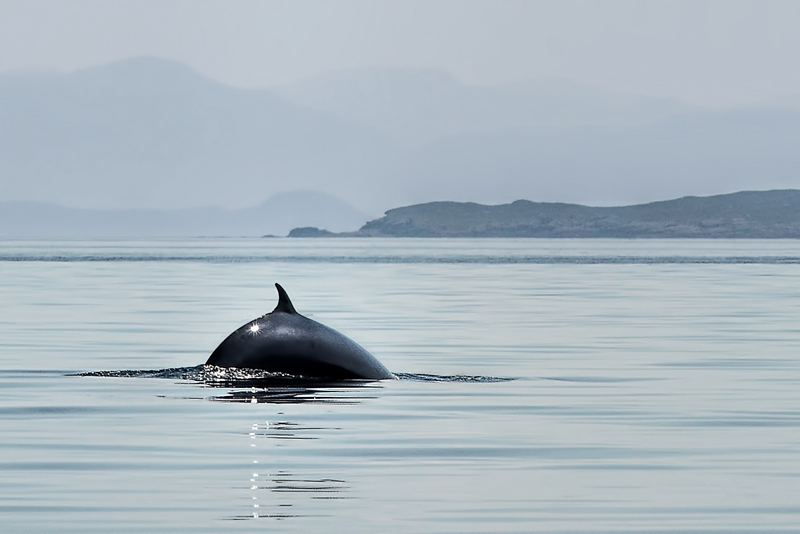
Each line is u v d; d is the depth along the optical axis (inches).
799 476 2193.7
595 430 2711.6
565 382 3661.4
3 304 7608.3
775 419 2903.5
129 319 6328.7
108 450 2400.3
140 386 3356.3
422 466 2262.6
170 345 4840.1
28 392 3260.3
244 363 3442.4
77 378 3585.1
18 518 1841.8
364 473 2190.0
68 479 2124.8
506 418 2874.0
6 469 2210.9
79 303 7770.7
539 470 2237.9
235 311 7017.7
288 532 1765.5
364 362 3513.8
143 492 2020.2
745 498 2007.9
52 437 2546.8
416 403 3083.2
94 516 1854.1
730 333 5639.8
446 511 1900.8
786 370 4050.2
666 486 2102.6
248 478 2137.1
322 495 2005.4
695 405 3144.7
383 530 1781.5
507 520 1849.2
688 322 6363.2
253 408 2942.9
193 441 2498.8
